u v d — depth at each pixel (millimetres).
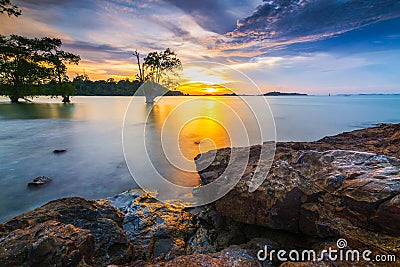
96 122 14375
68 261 1729
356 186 2658
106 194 4473
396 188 2396
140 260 2430
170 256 2645
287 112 16484
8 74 29453
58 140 9312
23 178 5238
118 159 6539
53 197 4344
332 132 10352
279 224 2936
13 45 28688
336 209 2650
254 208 3139
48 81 32562
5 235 2004
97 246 2408
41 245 1801
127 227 3189
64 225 2109
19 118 16219
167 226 3246
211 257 2203
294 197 2898
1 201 4152
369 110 19562
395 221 2176
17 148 7996
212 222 3461
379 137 5773
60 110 22188
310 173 3350
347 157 3555
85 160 6594
